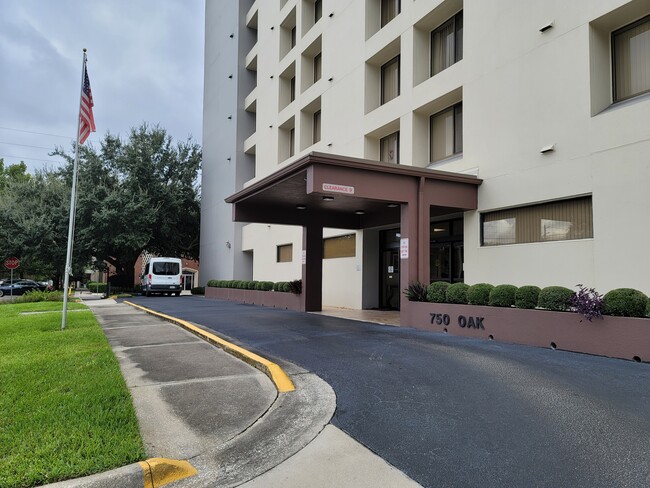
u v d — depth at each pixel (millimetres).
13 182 34750
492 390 5363
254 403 5160
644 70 8773
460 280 12977
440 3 12742
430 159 13961
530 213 10344
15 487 3104
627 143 8328
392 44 14836
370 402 5109
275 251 23047
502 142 10844
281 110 23156
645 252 7973
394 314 14312
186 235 38094
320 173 9883
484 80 11406
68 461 3459
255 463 3727
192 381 6051
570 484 3227
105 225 30703
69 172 33812
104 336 9477
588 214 9141
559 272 9469
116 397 5066
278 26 23656
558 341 7594
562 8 9586
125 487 3299
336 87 17734
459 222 13055
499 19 11070
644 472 3357
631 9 8578
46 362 6750
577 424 4266
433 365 6633
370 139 16047
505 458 3660
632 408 4629
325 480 3416
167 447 3963
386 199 10617
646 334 6457
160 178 35375
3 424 4203
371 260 16438
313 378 6141
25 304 20062
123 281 37250
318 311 15547
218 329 10695
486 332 8859
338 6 17828
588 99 9008
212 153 32844
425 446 3941
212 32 34250
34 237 31125
